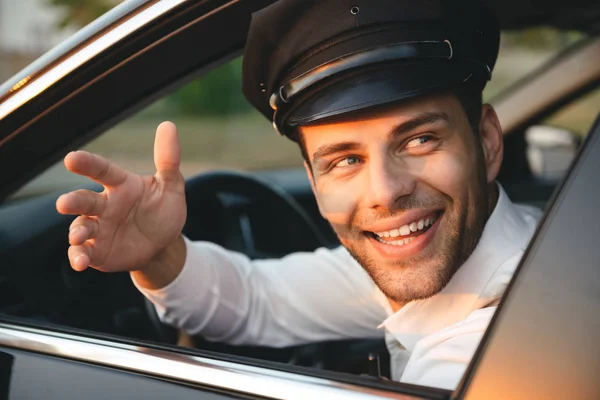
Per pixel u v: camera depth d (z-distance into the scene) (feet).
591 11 6.82
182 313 5.33
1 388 3.80
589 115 9.30
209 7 4.14
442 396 2.91
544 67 8.82
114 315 5.77
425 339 3.92
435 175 4.00
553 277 2.94
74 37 4.13
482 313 3.87
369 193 4.09
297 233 7.23
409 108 3.93
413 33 3.87
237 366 3.35
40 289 5.54
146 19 4.07
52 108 4.20
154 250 4.41
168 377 3.46
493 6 6.03
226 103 37.93
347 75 3.92
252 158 22.00
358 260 4.36
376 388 3.03
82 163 3.87
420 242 4.12
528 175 9.60
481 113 4.28
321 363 5.83
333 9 3.92
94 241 4.16
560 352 2.80
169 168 4.33
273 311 5.74
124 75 4.25
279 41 4.09
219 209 6.76
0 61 36.19
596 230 2.96
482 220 4.23
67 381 3.66
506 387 2.81
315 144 4.18
